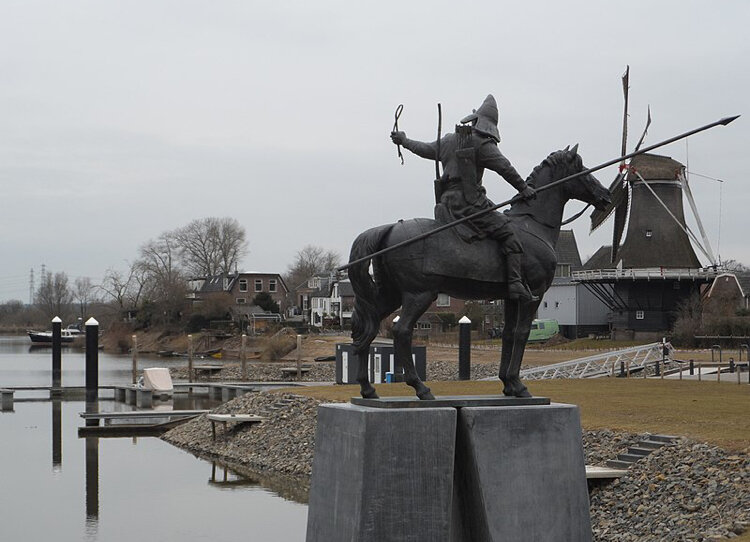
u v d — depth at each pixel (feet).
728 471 64.90
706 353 200.54
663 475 68.33
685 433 76.28
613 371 160.35
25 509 82.12
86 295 635.25
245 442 114.73
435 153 48.14
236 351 331.36
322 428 46.75
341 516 43.83
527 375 164.14
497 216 46.70
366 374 46.93
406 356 45.88
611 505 68.28
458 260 45.85
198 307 406.62
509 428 44.42
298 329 360.89
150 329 421.18
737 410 89.76
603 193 49.47
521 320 47.21
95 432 134.21
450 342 280.51
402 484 42.68
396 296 47.88
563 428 45.24
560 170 48.78
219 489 91.15
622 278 245.65
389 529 42.42
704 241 252.83
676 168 252.01
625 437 79.20
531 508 44.39
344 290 418.72
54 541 70.69
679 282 245.24
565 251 343.05
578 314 282.56
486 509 43.75
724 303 240.53
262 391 136.77
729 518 57.77
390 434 42.70
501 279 46.75
